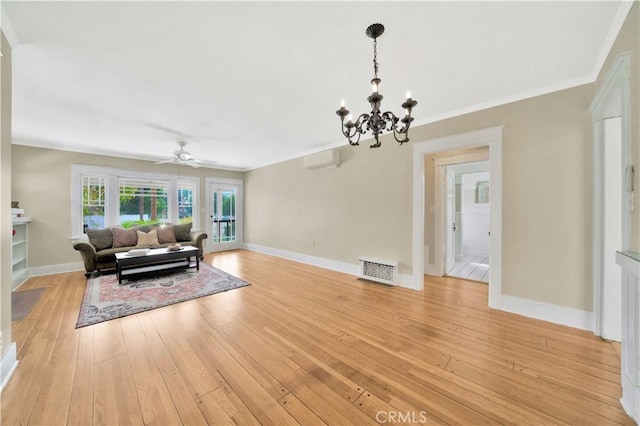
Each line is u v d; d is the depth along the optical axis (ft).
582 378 5.30
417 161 11.02
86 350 6.41
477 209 19.65
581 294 7.47
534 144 8.16
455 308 9.11
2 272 5.13
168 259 13.29
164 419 4.33
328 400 4.77
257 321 8.13
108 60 6.40
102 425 4.20
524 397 4.79
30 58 6.26
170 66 6.69
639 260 3.99
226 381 5.29
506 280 8.77
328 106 9.27
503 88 7.99
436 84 7.70
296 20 5.05
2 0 4.48
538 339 6.89
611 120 6.78
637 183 4.52
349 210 13.98
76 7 4.67
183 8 4.71
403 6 4.67
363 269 13.00
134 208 17.54
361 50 6.02
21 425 4.17
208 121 10.77
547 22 5.09
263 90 8.03
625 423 4.18
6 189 5.26
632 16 4.60
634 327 4.22
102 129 11.73
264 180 20.67
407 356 6.16
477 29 5.29
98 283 12.15
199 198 20.67
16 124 10.99
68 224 14.76
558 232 7.81
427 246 13.98
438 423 4.24
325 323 7.97
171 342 6.83
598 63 6.57
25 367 5.67
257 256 19.27
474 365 5.79
